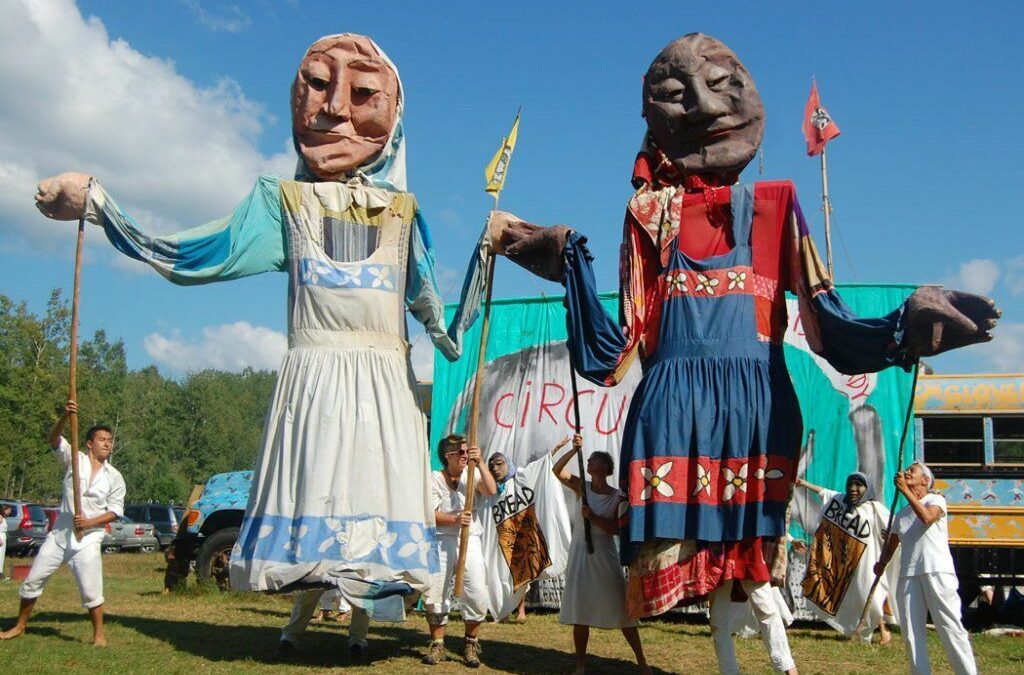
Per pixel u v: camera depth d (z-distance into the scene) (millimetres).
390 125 8836
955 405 13242
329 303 8250
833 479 12047
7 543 25375
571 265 7980
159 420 73562
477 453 8289
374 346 8305
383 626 10516
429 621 8289
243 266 8344
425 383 14977
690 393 7539
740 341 7605
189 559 13797
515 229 8398
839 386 12203
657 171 8320
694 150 8109
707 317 7695
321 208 8477
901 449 7707
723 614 7410
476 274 8469
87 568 7883
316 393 8055
